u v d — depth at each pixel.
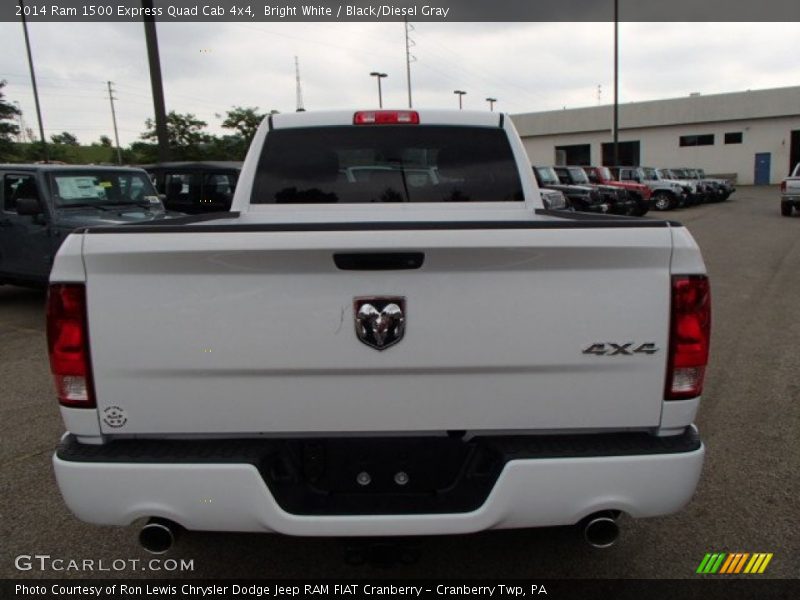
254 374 2.16
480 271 2.09
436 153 3.97
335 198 3.97
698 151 48.47
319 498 2.28
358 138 3.95
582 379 2.17
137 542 3.09
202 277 2.09
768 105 45.28
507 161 3.99
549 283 2.11
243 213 3.88
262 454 2.19
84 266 2.11
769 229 17.67
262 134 3.96
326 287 2.10
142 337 2.13
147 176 9.27
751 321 7.36
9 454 4.06
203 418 2.19
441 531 2.18
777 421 4.47
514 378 2.17
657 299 2.13
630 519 3.26
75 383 2.18
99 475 2.16
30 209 7.75
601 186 21.53
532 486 2.16
